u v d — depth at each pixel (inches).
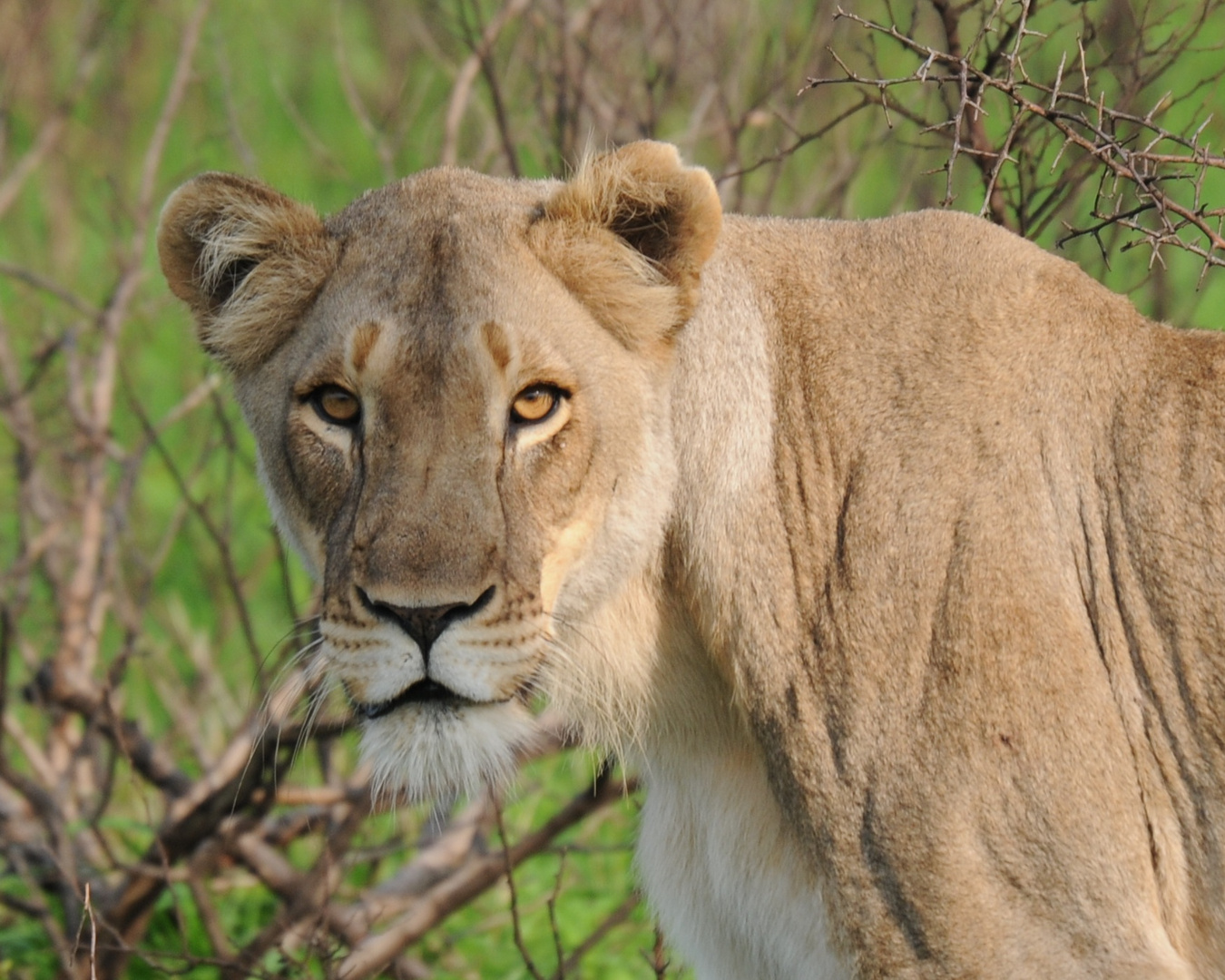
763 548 271.0
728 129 462.0
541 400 257.6
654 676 286.0
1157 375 272.5
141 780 451.2
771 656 269.1
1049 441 267.7
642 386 270.1
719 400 275.3
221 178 277.0
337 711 370.0
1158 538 265.9
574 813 382.0
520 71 519.5
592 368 262.7
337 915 385.1
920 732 257.1
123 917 383.2
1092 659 261.3
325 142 817.5
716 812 285.7
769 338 277.0
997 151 359.3
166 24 890.7
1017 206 363.3
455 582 245.8
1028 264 279.3
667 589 282.2
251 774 378.9
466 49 593.6
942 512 262.4
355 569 249.3
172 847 386.9
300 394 261.6
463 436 250.2
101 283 669.3
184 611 551.2
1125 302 281.4
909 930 255.9
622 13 510.0
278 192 273.1
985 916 251.8
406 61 722.8
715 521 273.3
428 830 428.1
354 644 250.5
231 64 808.3
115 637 543.8
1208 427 267.9
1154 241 277.9
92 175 761.0
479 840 403.5
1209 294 583.5
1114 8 437.4
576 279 265.4
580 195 266.4
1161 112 360.8
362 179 762.8
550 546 257.9
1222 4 403.9
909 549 262.2
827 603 266.5
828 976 267.9
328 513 260.1
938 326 273.6
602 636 279.1
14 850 399.5
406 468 248.8
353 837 409.1
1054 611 259.6
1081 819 253.3
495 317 254.8
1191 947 265.6
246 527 603.2
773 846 277.7
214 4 806.5
